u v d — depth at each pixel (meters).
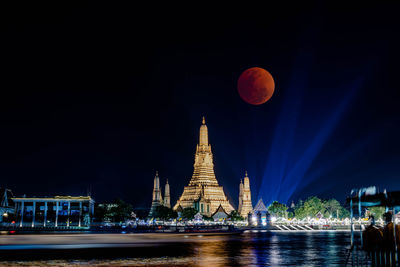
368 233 36.41
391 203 31.88
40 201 189.25
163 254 60.66
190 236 113.94
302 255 57.97
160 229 148.75
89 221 184.50
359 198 35.44
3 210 180.88
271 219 198.62
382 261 35.34
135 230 145.12
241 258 54.66
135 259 54.62
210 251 65.00
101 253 62.81
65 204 196.25
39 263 51.09
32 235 117.06
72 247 74.19
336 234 121.12
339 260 51.62
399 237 34.62
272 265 47.31
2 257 58.06
